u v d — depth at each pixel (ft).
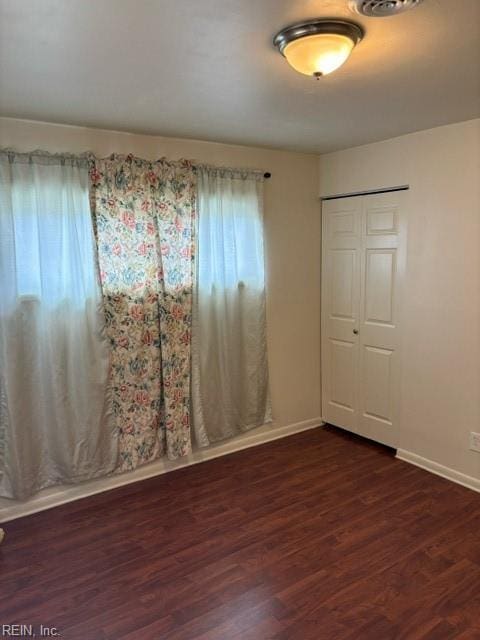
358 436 12.47
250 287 11.41
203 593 6.84
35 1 4.30
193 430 10.90
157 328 10.05
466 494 9.44
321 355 13.24
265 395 12.13
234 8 4.51
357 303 11.94
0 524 8.71
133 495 9.69
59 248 8.76
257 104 7.72
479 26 5.01
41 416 9.02
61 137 8.79
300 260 12.45
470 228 9.20
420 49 5.62
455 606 6.47
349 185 11.60
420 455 10.66
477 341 9.30
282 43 5.19
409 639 5.95
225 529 8.44
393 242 10.81
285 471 10.64
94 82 6.54
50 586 7.06
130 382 9.85
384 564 7.37
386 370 11.39
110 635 6.12
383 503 9.18
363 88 6.99
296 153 11.93
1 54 5.52
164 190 9.87
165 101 7.47
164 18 4.69
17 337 8.52
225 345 11.10
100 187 9.14
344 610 6.44
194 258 10.38
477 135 8.89
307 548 7.82
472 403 9.50
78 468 9.46
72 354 9.16
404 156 10.21
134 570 7.38
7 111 7.88
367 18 4.80
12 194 8.32
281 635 6.06
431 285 10.01
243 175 10.97
